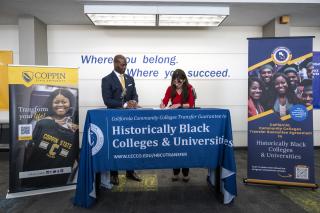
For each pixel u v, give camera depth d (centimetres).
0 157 440
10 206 247
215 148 252
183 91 305
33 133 276
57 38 462
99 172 256
